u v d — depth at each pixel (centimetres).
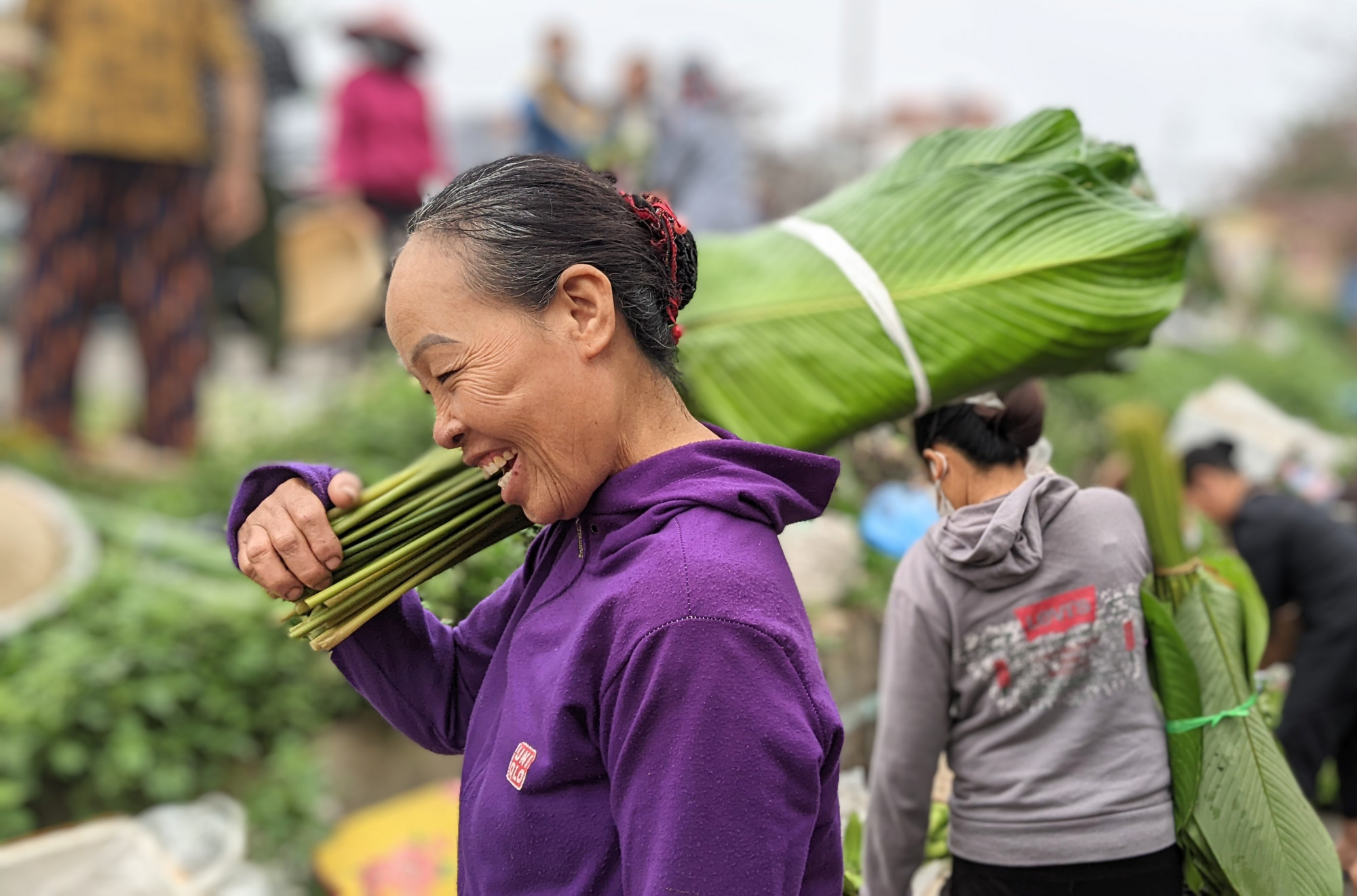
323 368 765
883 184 179
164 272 510
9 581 344
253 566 116
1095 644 156
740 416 172
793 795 93
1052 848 156
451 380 99
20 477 428
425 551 119
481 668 126
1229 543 366
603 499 104
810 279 172
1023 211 165
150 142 491
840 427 169
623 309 102
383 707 127
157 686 298
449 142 1060
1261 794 152
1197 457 342
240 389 609
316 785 300
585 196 101
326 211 676
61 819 285
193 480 469
